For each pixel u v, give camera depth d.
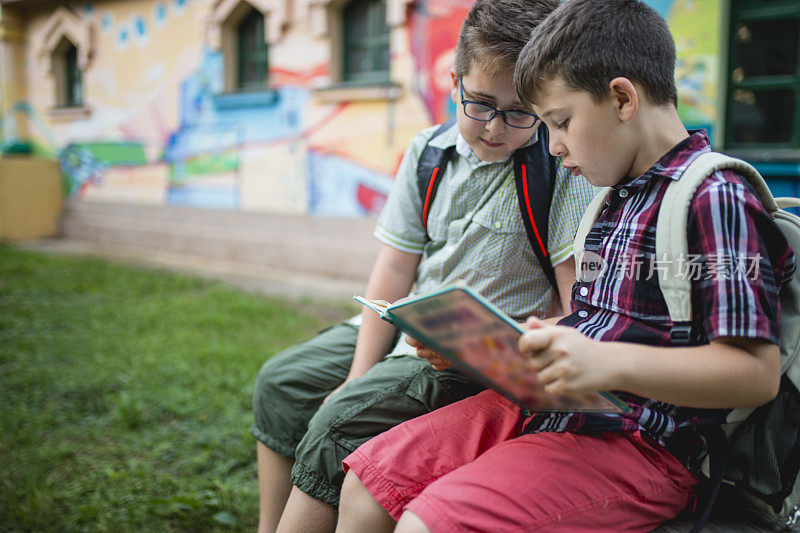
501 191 1.70
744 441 1.32
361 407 1.60
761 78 4.47
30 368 4.25
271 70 7.55
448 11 5.95
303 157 7.42
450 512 1.16
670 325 1.21
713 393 1.08
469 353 1.23
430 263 1.81
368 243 6.91
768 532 1.34
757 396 1.08
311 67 7.16
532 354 1.09
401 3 6.19
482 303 1.05
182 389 3.88
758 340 1.08
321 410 1.64
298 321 5.42
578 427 1.29
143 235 9.26
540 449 1.26
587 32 1.21
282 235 7.68
